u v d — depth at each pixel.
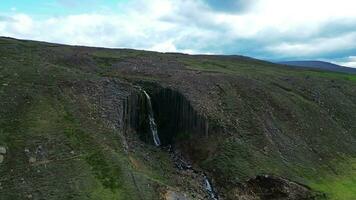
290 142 69.94
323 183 61.44
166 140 66.94
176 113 68.25
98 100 60.22
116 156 50.22
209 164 60.06
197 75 79.44
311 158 68.00
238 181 56.75
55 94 57.47
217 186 57.00
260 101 77.25
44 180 44.41
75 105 56.91
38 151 47.41
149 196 46.41
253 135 67.06
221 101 72.06
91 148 50.31
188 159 62.69
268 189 57.12
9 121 50.22
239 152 61.94
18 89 55.84
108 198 44.47
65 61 74.69
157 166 56.62
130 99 64.06
